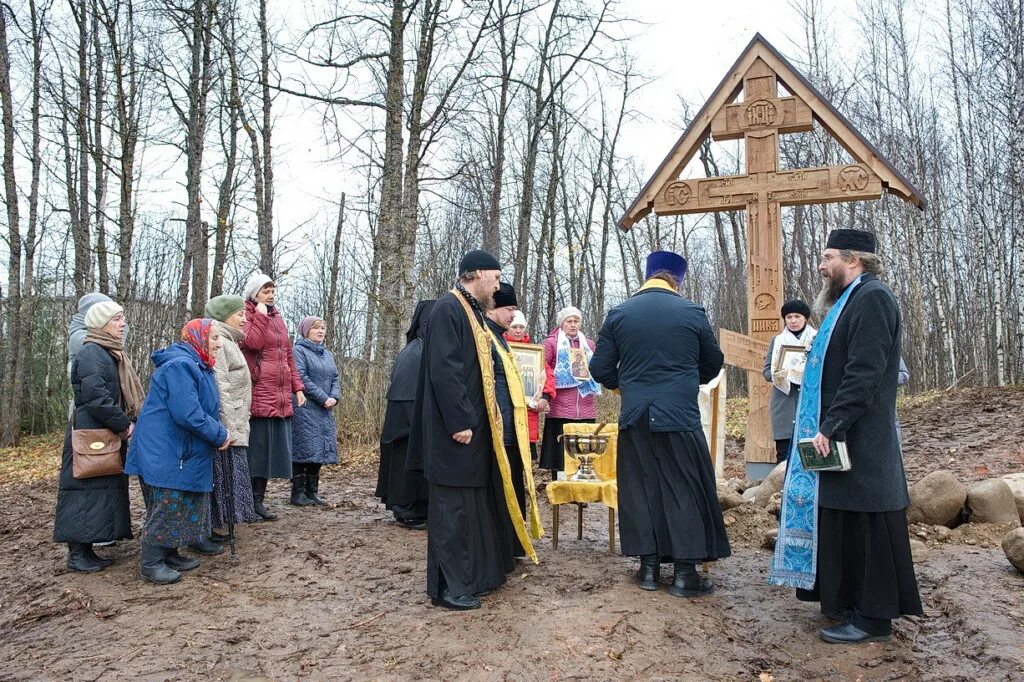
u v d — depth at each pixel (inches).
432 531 167.9
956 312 888.3
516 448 181.3
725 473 368.5
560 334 285.6
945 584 174.4
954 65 836.0
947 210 867.4
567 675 134.3
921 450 358.9
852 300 154.3
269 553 207.6
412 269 449.7
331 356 279.9
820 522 154.3
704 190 296.0
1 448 634.8
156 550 187.0
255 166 601.0
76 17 561.9
